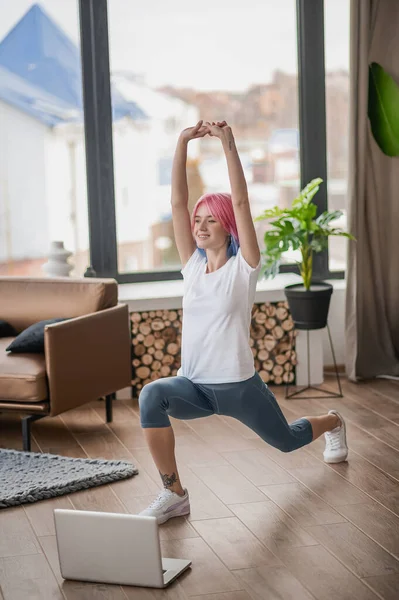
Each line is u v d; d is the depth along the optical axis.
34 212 5.66
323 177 5.85
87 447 4.44
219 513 3.53
